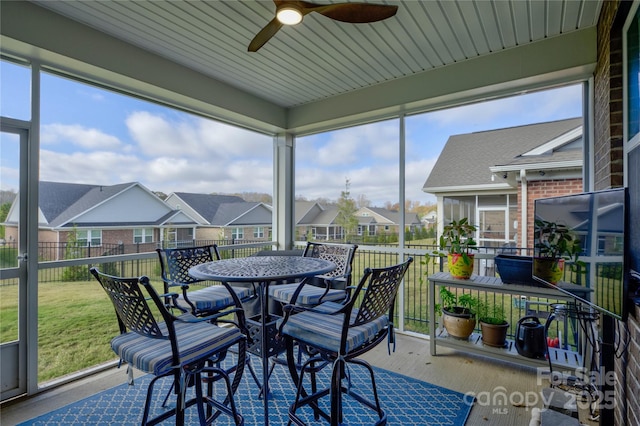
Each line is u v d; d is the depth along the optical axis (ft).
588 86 8.84
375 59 9.74
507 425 6.23
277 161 14.74
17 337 7.34
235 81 11.29
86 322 8.61
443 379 8.01
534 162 9.80
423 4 7.14
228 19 7.77
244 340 5.75
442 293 9.56
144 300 4.48
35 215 7.65
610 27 6.45
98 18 7.71
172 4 7.19
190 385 5.84
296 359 9.20
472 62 9.68
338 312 4.99
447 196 11.18
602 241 4.77
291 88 11.93
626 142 6.06
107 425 6.26
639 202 5.20
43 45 7.25
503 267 8.41
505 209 10.30
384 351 9.69
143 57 9.11
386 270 4.94
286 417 6.50
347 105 12.30
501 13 7.45
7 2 6.81
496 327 8.56
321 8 6.26
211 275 5.79
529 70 8.78
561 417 5.95
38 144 7.73
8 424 6.30
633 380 5.07
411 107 11.32
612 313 4.47
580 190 9.19
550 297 7.75
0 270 7.15
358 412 6.65
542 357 7.85
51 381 7.84
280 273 5.91
